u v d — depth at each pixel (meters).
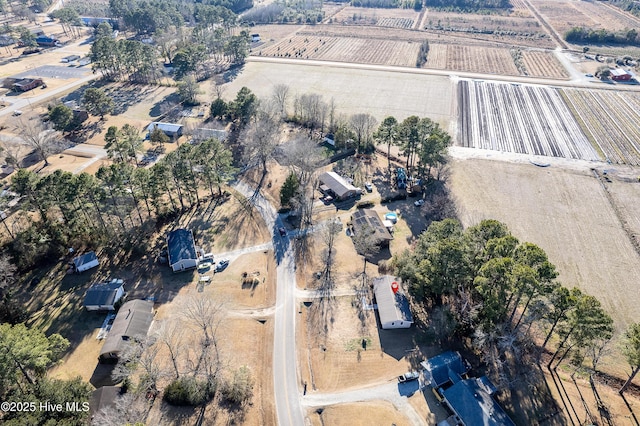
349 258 93.56
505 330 71.31
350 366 70.50
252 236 100.44
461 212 105.31
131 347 69.38
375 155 134.62
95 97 151.00
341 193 111.56
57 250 92.88
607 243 96.12
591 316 58.06
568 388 66.19
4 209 101.06
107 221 100.88
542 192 114.31
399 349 73.25
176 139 144.50
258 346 74.06
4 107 163.88
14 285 85.88
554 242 96.44
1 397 57.62
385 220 104.00
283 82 190.00
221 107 150.38
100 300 79.88
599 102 169.25
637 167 125.50
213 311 72.12
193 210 109.31
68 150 136.50
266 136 123.44
